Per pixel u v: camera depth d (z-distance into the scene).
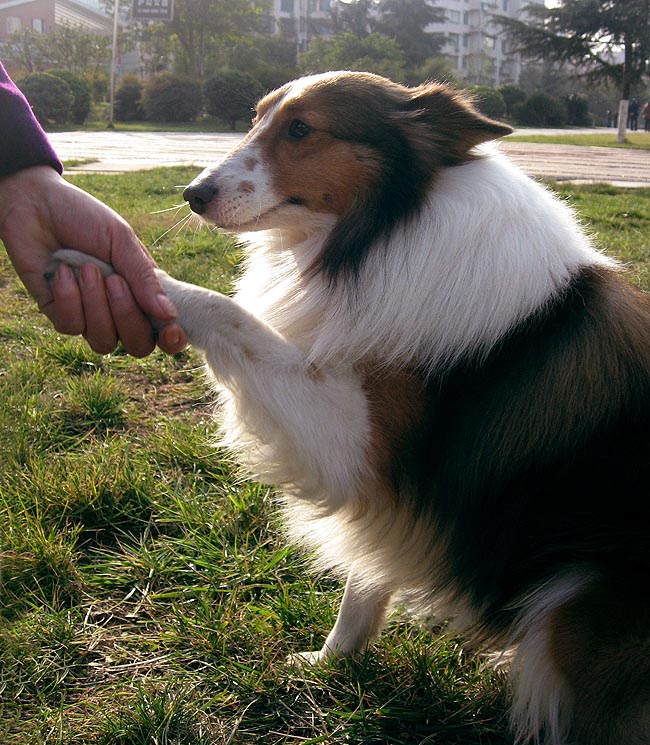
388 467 0.86
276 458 0.88
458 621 0.91
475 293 0.86
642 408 0.82
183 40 15.17
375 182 0.91
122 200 3.02
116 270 0.79
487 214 0.88
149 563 1.01
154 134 9.35
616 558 0.80
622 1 11.31
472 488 0.85
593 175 4.95
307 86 0.93
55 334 1.57
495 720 0.88
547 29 12.53
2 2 18.69
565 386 0.83
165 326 0.80
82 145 6.88
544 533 0.82
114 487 1.11
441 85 0.96
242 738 0.84
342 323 0.89
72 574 0.99
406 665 0.92
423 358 0.87
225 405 0.94
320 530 0.95
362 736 0.84
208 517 1.09
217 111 11.32
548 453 0.82
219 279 1.89
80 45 15.32
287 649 0.94
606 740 0.80
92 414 1.31
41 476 1.11
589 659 0.79
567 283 0.88
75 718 0.83
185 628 0.93
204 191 0.92
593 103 22.48
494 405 0.84
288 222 0.94
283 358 0.85
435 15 21.28
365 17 21.55
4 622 0.92
